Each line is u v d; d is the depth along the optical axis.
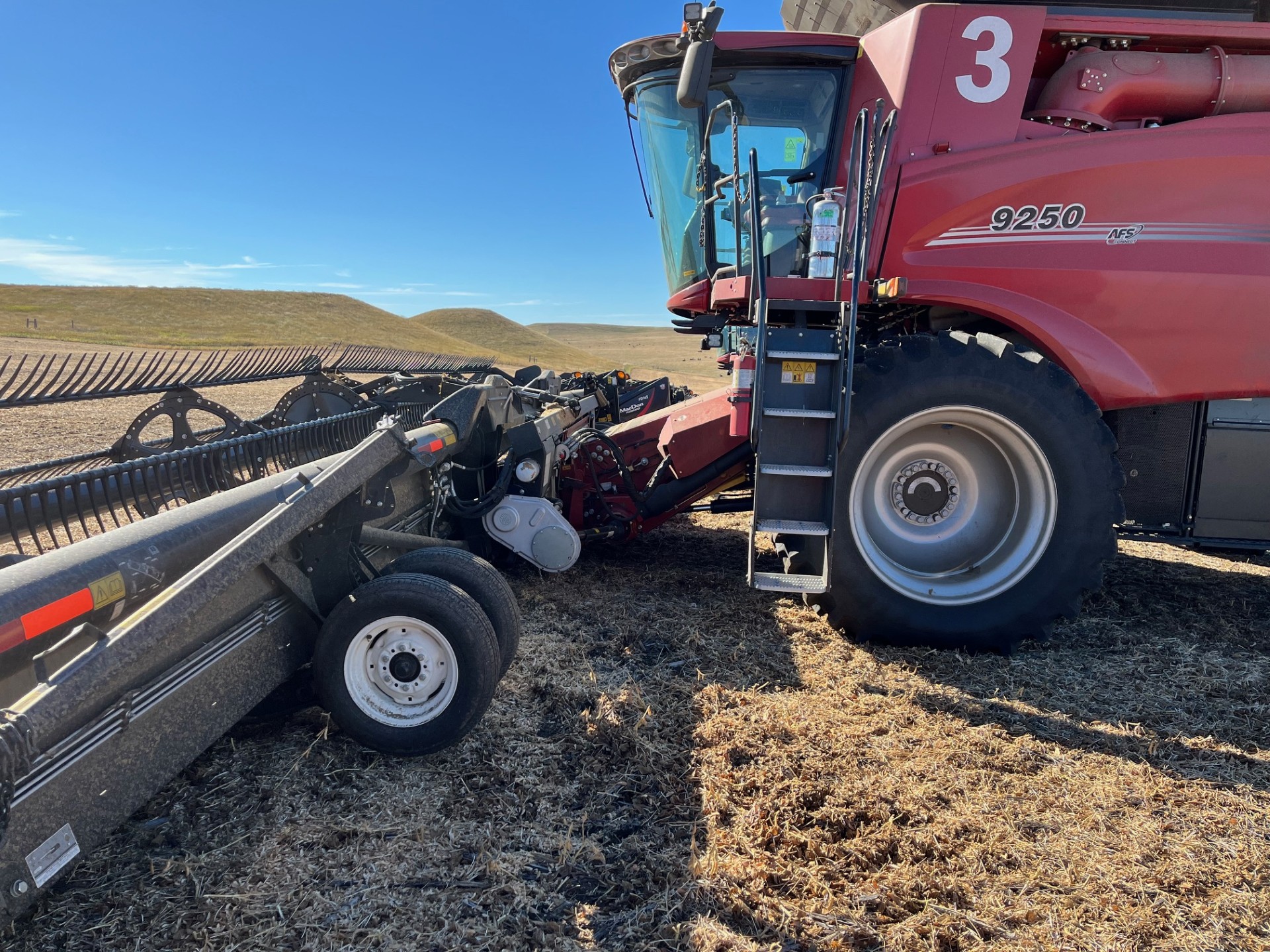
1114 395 3.92
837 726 2.92
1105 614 4.39
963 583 3.82
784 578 3.49
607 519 4.65
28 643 1.81
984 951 1.88
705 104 4.50
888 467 3.97
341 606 2.57
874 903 2.01
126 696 1.92
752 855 2.15
